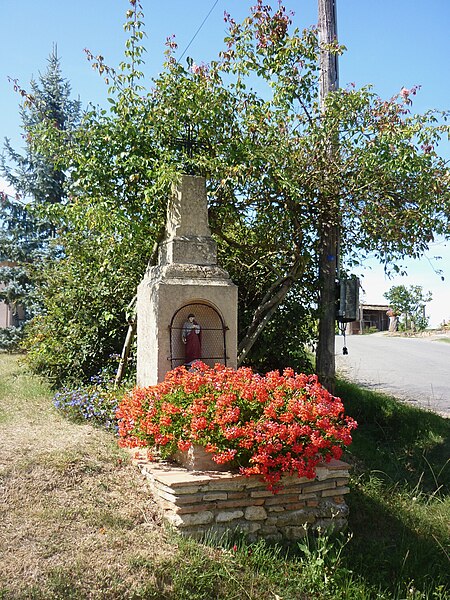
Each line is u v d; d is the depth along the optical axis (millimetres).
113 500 4809
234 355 6762
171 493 4613
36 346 10789
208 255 6906
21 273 16578
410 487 6617
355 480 6340
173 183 6754
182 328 6566
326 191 7906
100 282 9359
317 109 8391
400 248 8500
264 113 7879
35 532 4184
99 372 9211
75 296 9789
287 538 4910
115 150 7289
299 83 7992
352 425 5008
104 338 9406
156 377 6387
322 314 8594
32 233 17375
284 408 4879
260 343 8805
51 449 5465
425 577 4746
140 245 7918
